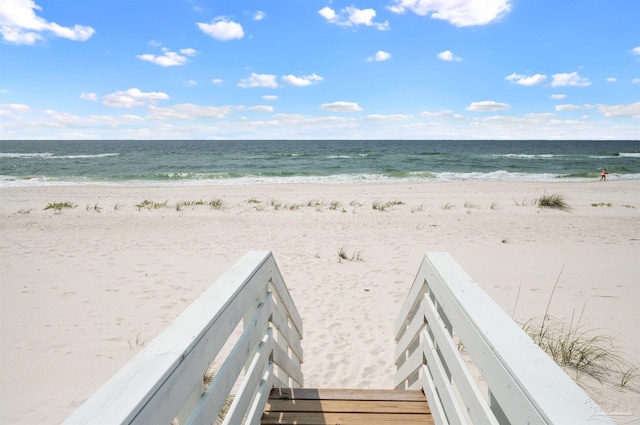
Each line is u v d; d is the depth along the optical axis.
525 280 6.23
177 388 0.98
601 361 3.69
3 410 3.25
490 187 20.03
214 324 1.27
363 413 2.25
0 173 28.91
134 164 37.81
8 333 4.57
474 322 1.30
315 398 2.38
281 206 14.29
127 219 11.80
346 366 4.00
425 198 16.25
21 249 8.34
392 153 56.91
